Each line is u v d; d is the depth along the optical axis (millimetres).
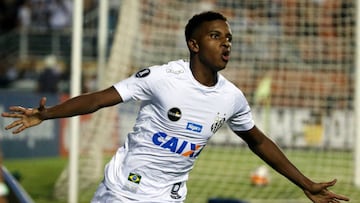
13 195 22156
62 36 74438
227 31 17562
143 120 17953
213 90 17672
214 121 17906
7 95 56625
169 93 17469
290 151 59531
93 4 70562
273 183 46281
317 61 55844
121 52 42875
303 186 19688
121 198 18141
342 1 52562
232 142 59688
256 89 56219
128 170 18172
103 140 45812
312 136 59375
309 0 52938
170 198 18391
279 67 56375
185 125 17688
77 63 36656
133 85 17594
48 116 17109
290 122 59125
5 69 74938
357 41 44312
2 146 56219
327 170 51594
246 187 44906
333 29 53625
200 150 18266
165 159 17984
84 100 17344
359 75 44688
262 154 19734
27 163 54312
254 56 55781
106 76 42438
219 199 29578
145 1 52156
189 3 53844
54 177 47188
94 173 42094
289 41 55375
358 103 44812
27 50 74938
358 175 45188
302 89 57500
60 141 59219
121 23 43094
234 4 55531
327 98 57750
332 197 19578
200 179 47156
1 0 82000
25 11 79000
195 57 17672
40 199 39219
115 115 52219
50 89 69500
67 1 78562
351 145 58656
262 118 59062
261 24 54844
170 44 52750
